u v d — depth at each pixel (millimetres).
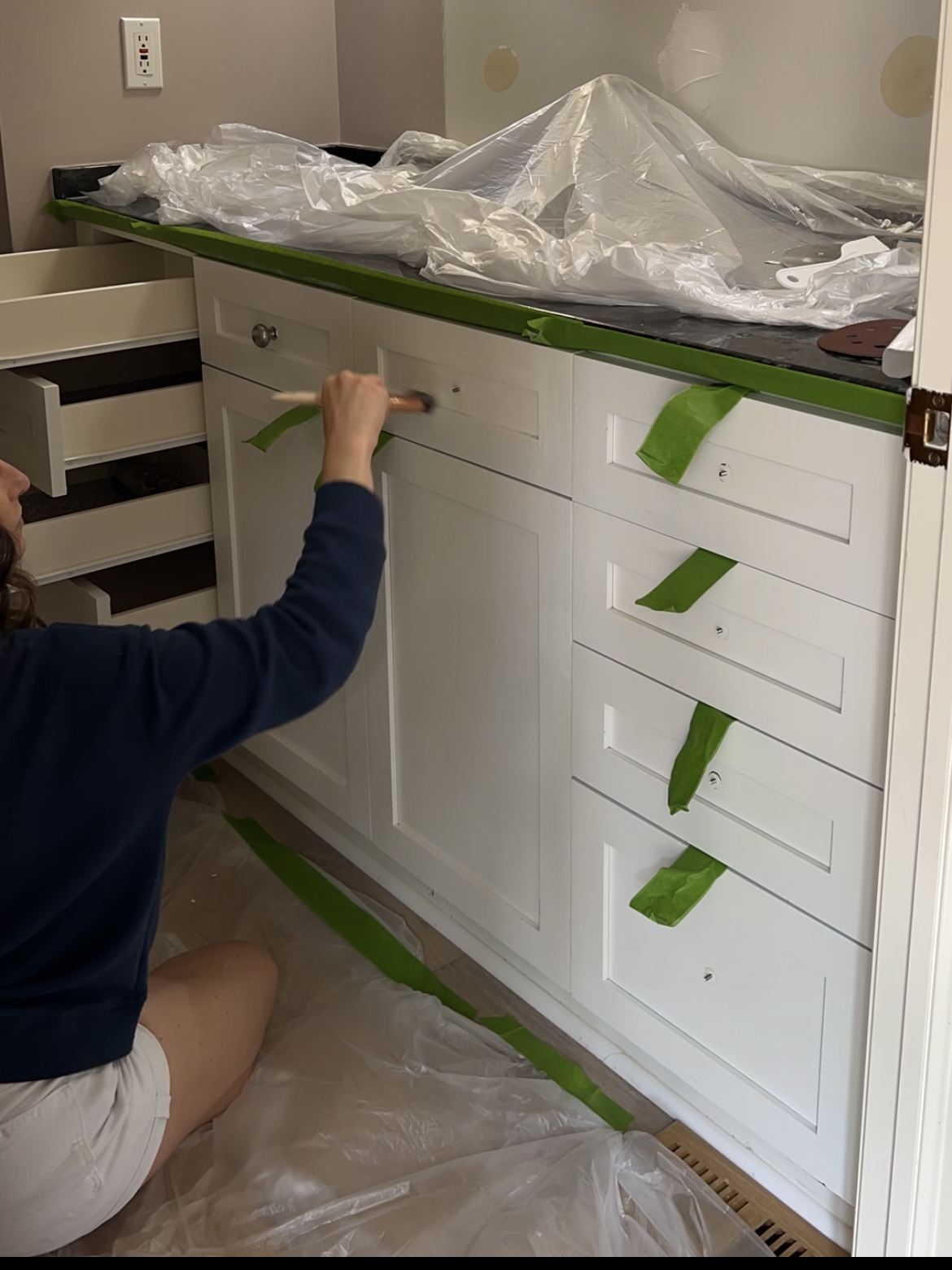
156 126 2223
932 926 1106
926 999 1133
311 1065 1567
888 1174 1213
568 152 1680
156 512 2002
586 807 1487
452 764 1692
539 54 1980
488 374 1428
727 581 1236
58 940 1178
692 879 1332
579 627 1421
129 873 1178
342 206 1724
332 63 2377
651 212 1598
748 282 1454
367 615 1159
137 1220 1369
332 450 1246
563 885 1556
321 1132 1472
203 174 1942
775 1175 1410
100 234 2150
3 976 1172
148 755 1049
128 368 2285
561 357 1327
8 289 2068
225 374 1897
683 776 1300
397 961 1764
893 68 1570
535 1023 1669
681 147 1723
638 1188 1405
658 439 1188
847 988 1238
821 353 1155
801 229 1647
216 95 2268
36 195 2141
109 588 2166
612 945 1519
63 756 1040
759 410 1149
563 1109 1515
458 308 1435
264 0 2260
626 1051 1578
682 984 1434
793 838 1253
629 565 1333
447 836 1742
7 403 1916
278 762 2053
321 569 1144
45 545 1911
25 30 2043
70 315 1828
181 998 1431
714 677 1280
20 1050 1193
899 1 1544
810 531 1144
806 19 1641
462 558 1565
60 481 1870
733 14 1715
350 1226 1357
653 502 1282
